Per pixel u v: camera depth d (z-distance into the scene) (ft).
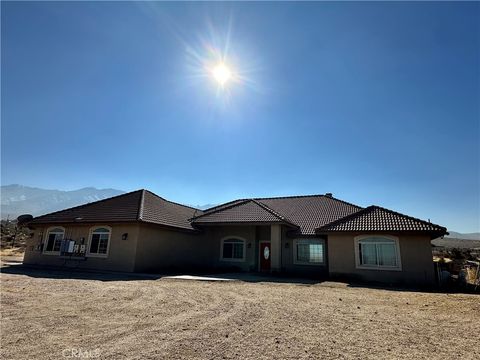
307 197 91.91
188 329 21.81
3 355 16.33
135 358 16.30
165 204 79.97
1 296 31.96
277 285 47.24
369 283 54.49
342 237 61.16
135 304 29.91
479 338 20.67
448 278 53.21
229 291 39.32
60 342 18.52
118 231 63.82
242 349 18.01
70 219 71.26
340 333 21.44
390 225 57.98
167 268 67.05
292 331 21.74
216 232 81.30
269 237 75.15
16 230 160.15
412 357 17.15
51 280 45.32
